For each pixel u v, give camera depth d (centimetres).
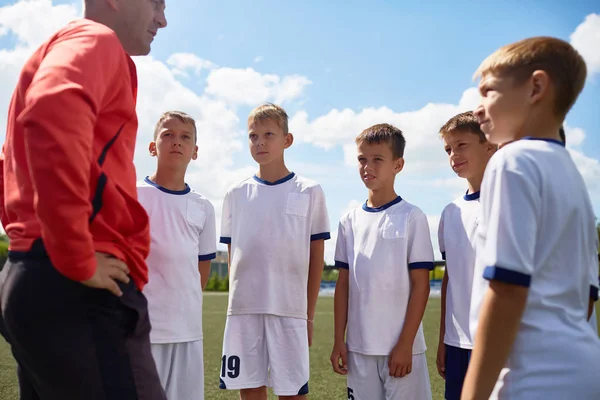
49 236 128
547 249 138
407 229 323
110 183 150
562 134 208
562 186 140
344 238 349
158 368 302
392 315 315
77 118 130
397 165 343
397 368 302
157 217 318
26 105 131
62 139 126
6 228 153
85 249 131
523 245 132
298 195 348
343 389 480
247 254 342
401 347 304
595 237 153
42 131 125
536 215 136
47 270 137
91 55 143
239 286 342
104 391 141
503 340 131
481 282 147
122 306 148
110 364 142
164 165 333
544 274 139
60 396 142
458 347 281
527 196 135
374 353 311
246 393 340
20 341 139
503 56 153
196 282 324
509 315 130
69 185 126
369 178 334
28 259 138
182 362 310
